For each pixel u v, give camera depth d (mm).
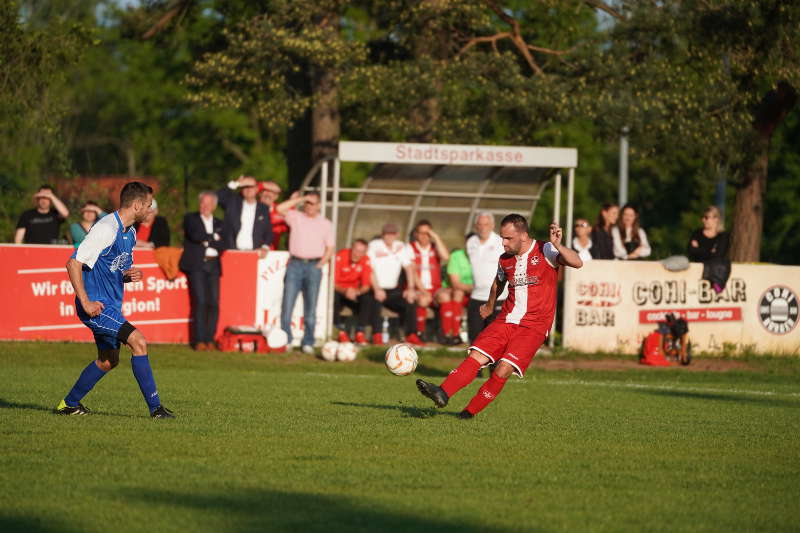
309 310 39969
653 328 42000
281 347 39812
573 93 54969
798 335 43094
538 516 12430
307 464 15328
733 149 53062
